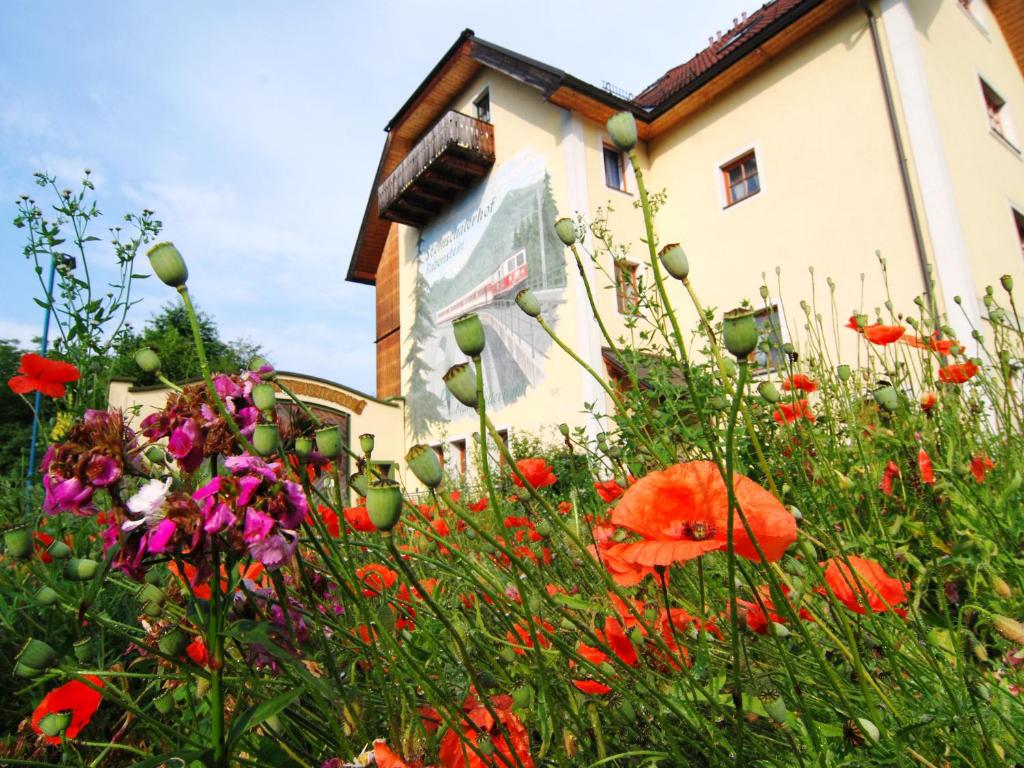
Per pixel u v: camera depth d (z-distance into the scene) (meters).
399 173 14.92
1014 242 9.71
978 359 2.50
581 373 10.66
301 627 1.16
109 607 1.64
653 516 0.91
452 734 0.98
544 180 12.11
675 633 1.02
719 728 1.03
